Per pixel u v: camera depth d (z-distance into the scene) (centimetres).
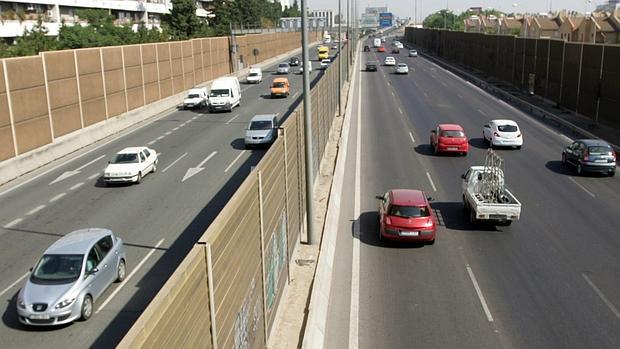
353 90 6219
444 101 5481
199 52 6738
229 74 8150
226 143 3659
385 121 4403
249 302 1029
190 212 2267
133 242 1956
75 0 7519
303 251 1786
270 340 1263
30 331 1413
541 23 12469
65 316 1406
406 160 3159
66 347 1336
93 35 6153
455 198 2459
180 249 1886
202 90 5512
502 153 3350
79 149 3584
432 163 3092
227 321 855
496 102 5466
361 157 3234
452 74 8219
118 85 4375
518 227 2092
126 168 2697
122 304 1531
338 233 2052
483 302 1512
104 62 4125
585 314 1446
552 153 3362
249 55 9656
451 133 3231
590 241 1950
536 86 5541
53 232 2086
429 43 13312
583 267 1733
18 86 3038
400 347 1300
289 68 9562
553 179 2775
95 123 3956
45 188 2702
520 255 1830
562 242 1941
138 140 3847
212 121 4600
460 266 1748
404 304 1507
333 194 2391
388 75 7956
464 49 9219
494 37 7312
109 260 1603
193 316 689
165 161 3192
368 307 1492
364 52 13275
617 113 3822
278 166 1402
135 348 514
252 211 1062
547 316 1436
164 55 5484
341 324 1409
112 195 2547
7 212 2342
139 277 1686
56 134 3422
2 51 4562
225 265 843
